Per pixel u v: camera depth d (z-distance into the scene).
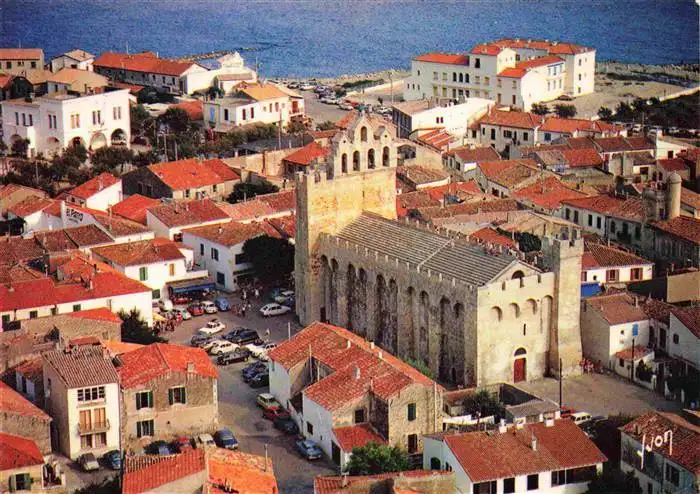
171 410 175.88
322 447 174.00
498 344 194.75
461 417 177.00
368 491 145.88
